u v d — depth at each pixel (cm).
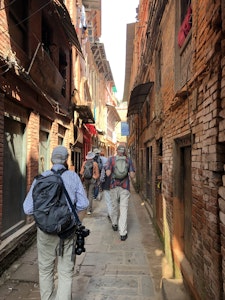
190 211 401
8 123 545
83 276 443
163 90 578
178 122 429
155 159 719
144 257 523
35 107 664
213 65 264
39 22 708
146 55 921
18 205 595
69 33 810
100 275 447
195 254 327
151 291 397
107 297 379
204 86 292
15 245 500
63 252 323
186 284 364
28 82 584
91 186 873
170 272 459
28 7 627
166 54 546
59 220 305
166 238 518
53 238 319
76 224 328
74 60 1276
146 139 996
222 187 244
